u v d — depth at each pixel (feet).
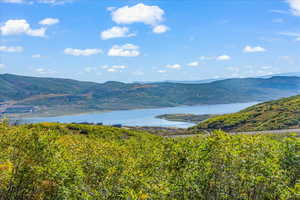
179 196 46.60
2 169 44.32
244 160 46.83
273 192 47.14
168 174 48.34
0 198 46.16
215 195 48.14
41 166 46.65
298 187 42.32
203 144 48.08
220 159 47.78
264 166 46.09
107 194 43.70
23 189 47.70
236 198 47.57
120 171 47.65
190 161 47.78
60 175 45.55
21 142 48.24
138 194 41.04
